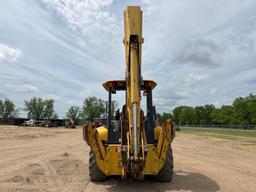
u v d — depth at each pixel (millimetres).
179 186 7574
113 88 8219
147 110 8008
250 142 24891
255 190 7324
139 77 6730
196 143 23781
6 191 6773
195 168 10711
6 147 17969
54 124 75625
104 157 7281
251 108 84625
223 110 102688
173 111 148000
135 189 7250
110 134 7734
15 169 9742
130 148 6473
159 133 7871
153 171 7180
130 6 6883
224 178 8805
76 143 22359
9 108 114562
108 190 7148
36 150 16422
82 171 9609
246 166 11391
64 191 6977
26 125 74375
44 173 9156
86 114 88375
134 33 6734
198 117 128125
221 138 30828
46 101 118625
